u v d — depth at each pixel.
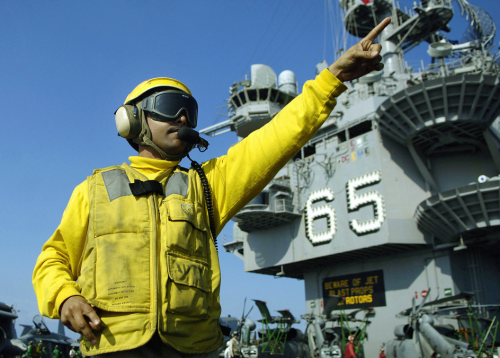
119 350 2.58
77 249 3.13
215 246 3.37
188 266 2.93
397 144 33.38
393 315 33.06
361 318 35.12
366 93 37.31
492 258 33.50
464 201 27.73
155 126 3.44
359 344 31.94
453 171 32.56
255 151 3.30
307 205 37.78
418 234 31.55
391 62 38.88
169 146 3.43
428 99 28.33
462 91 27.44
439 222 29.55
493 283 32.25
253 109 41.69
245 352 28.33
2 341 19.69
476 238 29.89
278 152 3.20
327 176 36.66
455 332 27.44
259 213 37.62
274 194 40.22
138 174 3.28
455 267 31.38
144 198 3.09
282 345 31.23
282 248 39.78
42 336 33.28
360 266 36.75
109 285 2.76
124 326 2.64
